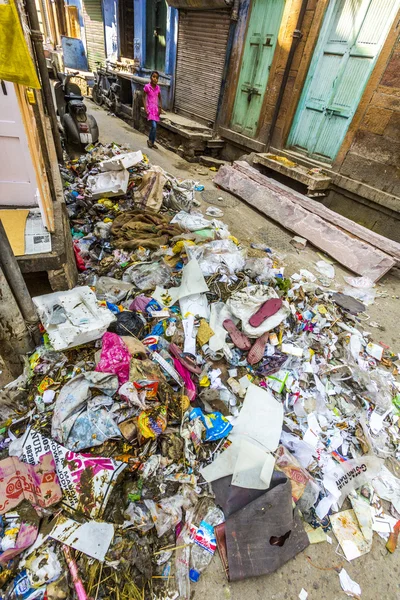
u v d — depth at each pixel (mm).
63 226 2955
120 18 10938
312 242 4945
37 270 2590
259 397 2430
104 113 11375
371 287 4227
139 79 9453
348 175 5242
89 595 1447
